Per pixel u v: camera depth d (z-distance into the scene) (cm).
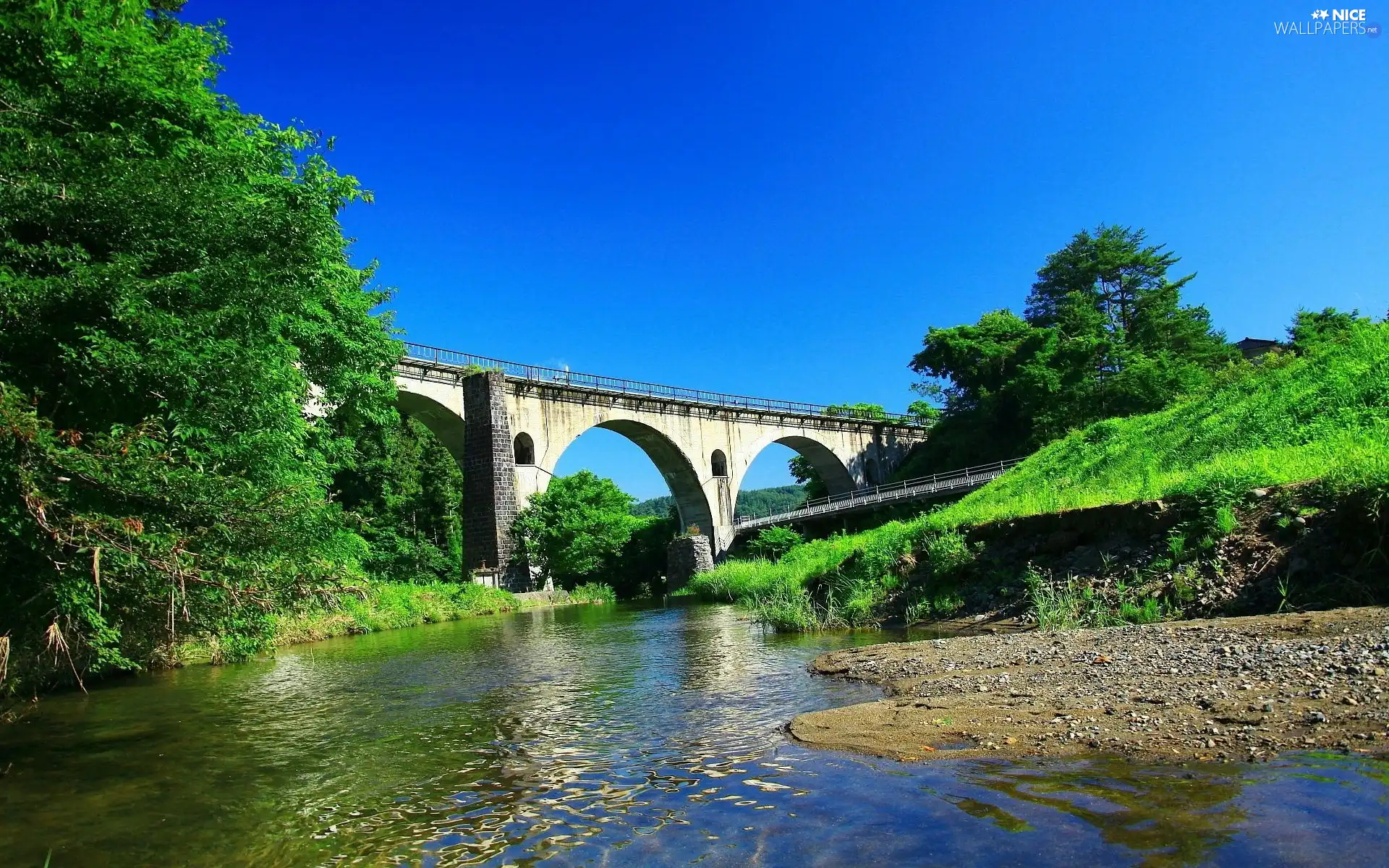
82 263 743
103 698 972
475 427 3812
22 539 621
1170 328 5678
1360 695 471
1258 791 350
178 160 941
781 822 386
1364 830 296
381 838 421
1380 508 835
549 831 411
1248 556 967
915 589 1437
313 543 938
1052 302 6375
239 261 857
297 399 1309
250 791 530
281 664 1312
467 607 2938
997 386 5325
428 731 696
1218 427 1930
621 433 4900
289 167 1571
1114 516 1212
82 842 439
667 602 3119
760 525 5091
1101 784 387
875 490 5744
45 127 824
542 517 3916
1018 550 1351
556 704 797
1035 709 567
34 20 830
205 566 728
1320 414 1566
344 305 1830
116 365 714
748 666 980
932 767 454
